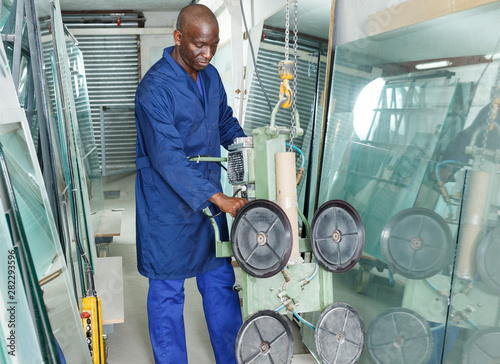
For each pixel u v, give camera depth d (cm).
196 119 202
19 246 141
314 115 277
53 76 239
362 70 224
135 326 287
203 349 260
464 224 151
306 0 288
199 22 182
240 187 192
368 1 217
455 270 155
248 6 388
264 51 345
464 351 152
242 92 390
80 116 405
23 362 130
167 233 203
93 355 183
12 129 143
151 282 210
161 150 186
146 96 190
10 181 135
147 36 929
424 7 176
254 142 170
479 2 147
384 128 205
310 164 277
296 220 163
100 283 269
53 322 148
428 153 173
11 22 190
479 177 145
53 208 211
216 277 217
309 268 170
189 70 201
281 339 157
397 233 187
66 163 243
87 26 903
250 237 157
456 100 158
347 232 167
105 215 420
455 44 159
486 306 142
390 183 199
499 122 137
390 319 190
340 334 167
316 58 276
